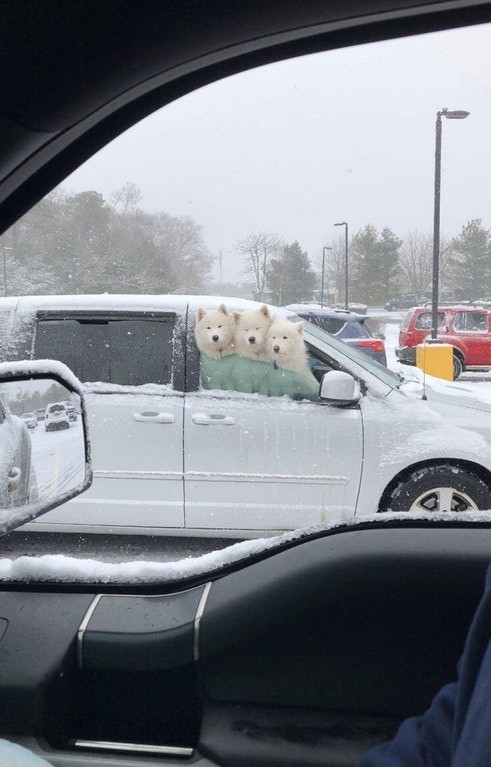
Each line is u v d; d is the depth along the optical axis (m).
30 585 1.98
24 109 1.30
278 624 1.77
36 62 1.26
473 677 0.89
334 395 3.54
